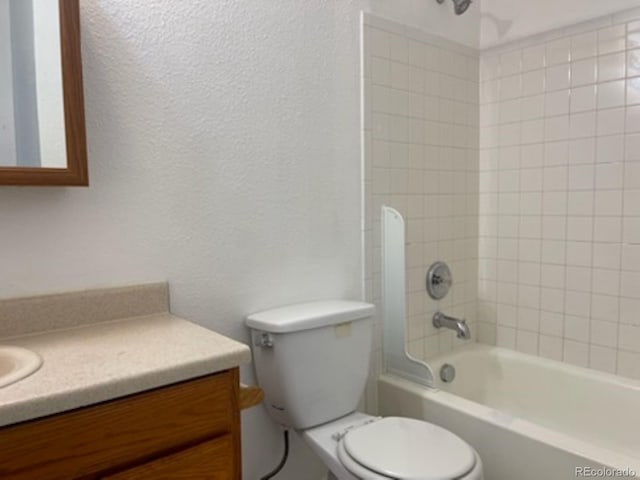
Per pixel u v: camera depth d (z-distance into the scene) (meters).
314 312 1.41
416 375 1.75
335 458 1.25
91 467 0.75
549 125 1.99
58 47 1.04
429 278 2.04
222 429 0.90
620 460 1.21
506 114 2.14
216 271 1.37
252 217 1.44
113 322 1.15
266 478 1.50
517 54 2.08
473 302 2.27
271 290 1.50
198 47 1.30
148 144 1.22
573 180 1.93
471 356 2.14
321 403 1.41
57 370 0.80
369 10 1.75
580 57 1.88
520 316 2.14
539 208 2.04
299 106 1.55
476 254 2.27
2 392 0.70
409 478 1.08
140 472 0.79
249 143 1.42
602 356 1.88
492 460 1.44
